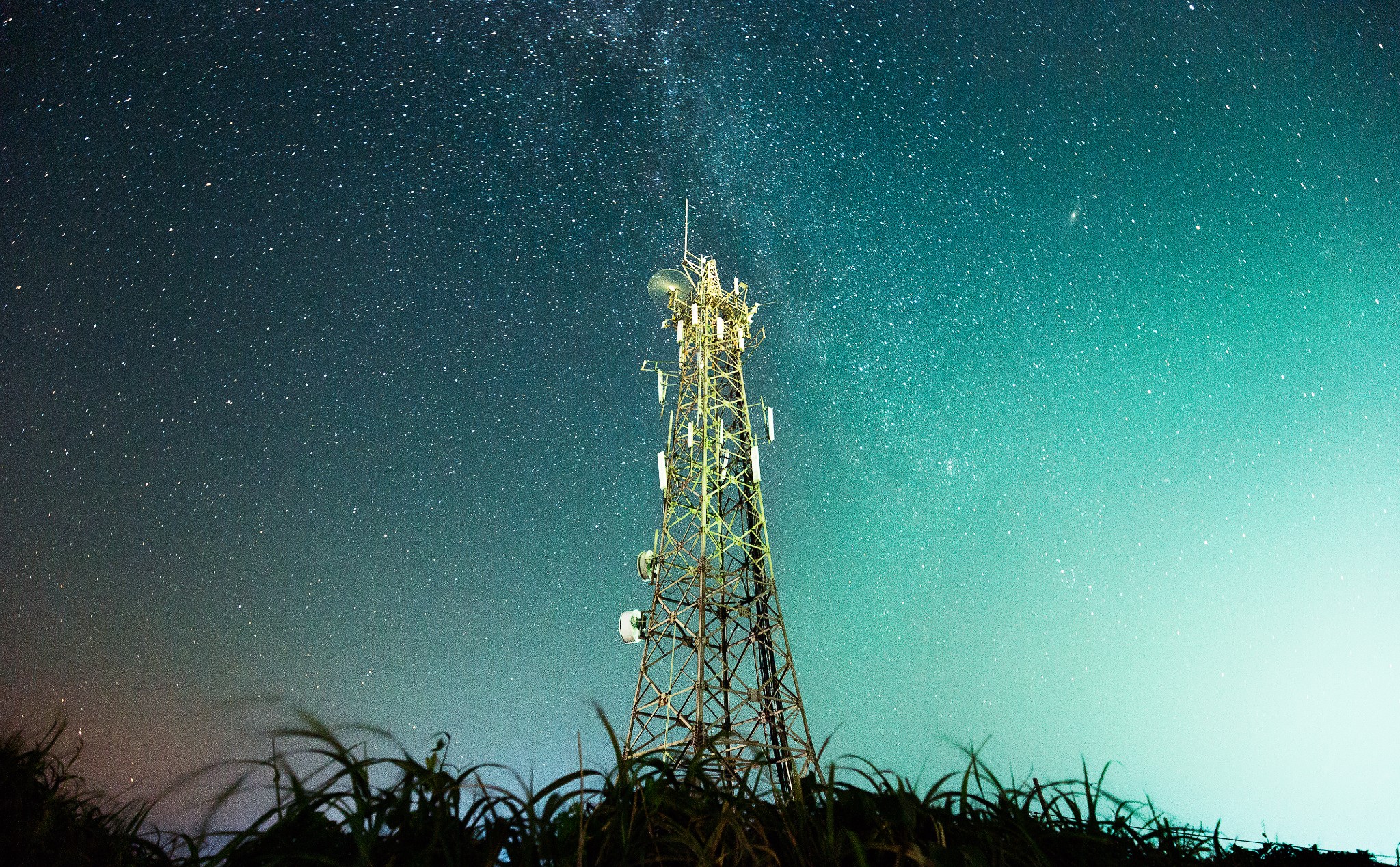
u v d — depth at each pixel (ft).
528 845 6.97
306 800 6.74
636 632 70.79
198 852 6.95
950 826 7.89
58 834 8.12
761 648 69.72
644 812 7.54
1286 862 16.67
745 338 89.76
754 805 7.66
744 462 80.53
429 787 7.20
